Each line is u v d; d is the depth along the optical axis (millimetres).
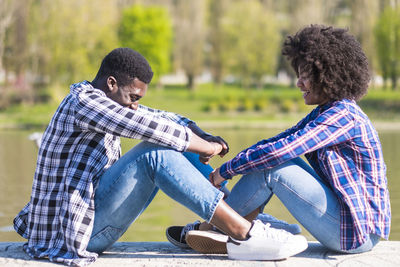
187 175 2730
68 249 2768
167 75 72625
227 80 74062
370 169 2854
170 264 2805
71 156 2812
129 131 2717
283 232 2828
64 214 2758
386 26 44656
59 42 40094
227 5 58312
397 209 7211
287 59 3045
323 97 2980
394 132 25375
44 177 2857
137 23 57750
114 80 2850
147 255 2992
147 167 2736
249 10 56531
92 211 2771
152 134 2717
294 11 53438
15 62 40562
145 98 49531
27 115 35750
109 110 2734
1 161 13922
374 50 45344
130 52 2854
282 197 2848
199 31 59344
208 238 2854
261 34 56000
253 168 2807
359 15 45594
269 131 28219
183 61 59719
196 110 41406
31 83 41406
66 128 2824
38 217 2861
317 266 2758
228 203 2941
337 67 2850
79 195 2758
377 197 2846
